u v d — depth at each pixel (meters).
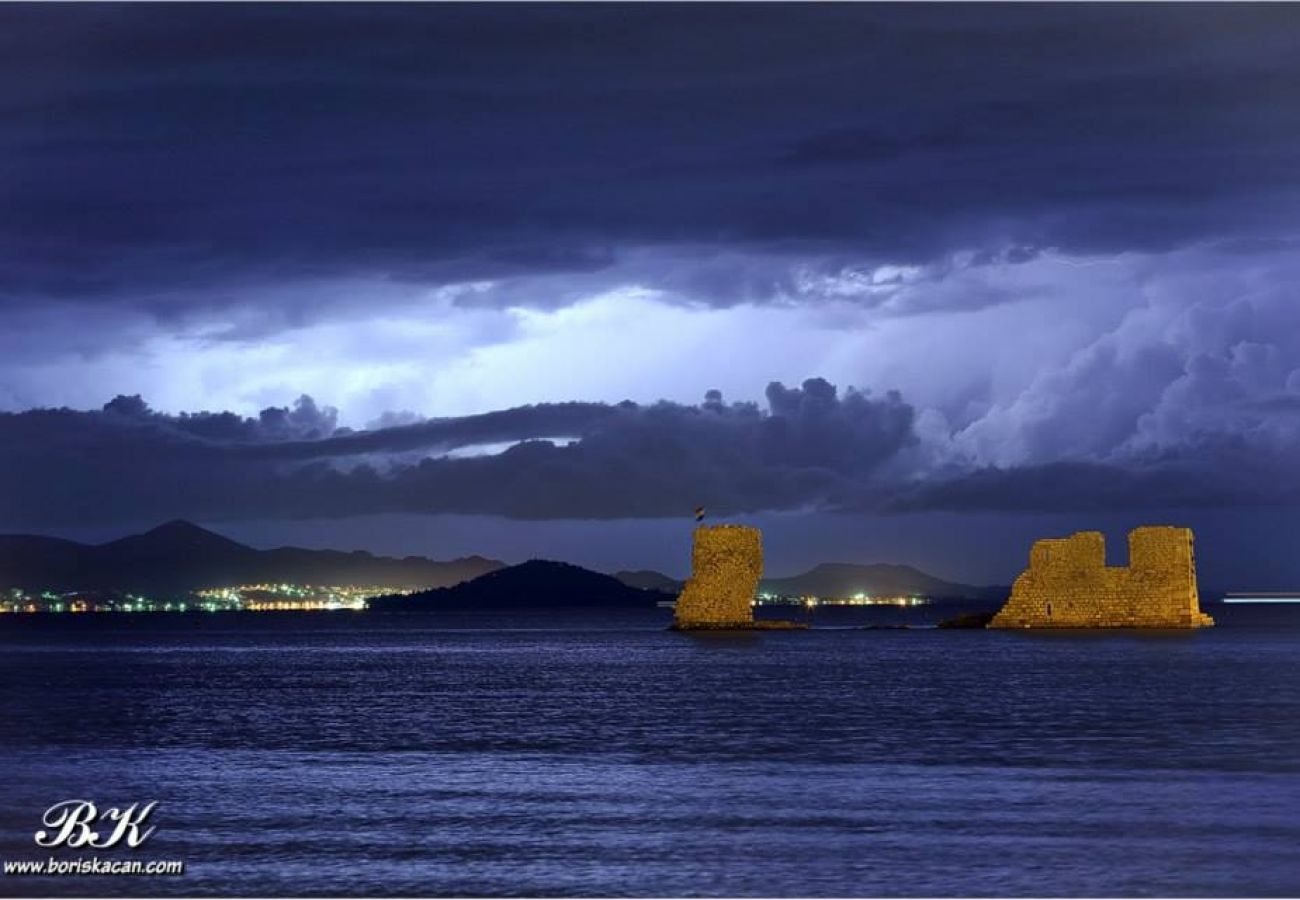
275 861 46.69
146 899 42.66
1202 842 48.25
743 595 187.38
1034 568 173.25
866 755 67.81
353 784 60.69
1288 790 57.31
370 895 42.72
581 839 49.41
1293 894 42.12
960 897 42.03
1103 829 50.25
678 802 55.88
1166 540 162.62
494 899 42.19
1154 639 158.75
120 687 117.06
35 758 69.19
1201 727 77.38
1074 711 85.88
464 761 67.31
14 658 173.38
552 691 106.81
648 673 125.38
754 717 84.69
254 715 90.12
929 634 188.88
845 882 43.66
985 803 55.06
